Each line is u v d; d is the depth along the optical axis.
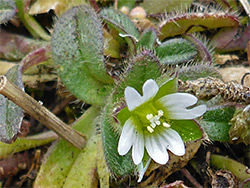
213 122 0.06
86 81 0.06
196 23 0.06
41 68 0.07
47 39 0.07
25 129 0.07
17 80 0.06
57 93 0.07
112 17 0.06
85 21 0.06
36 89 0.07
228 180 0.06
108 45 0.06
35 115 0.06
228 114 0.06
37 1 0.07
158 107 0.06
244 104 0.06
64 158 0.06
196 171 0.06
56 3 0.07
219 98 0.06
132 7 0.07
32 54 0.06
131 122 0.05
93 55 0.06
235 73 0.07
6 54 0.07
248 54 0.06
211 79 0.06
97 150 0.06
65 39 0.06
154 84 0.05
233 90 0.06
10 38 0.07
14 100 0.06
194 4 0.07
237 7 0.07
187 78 0.06
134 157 0.05
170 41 0.06
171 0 0.07
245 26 0.07
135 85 0.06
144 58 0.05
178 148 0.05
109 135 0.06
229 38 0.07
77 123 0.06
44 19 0.07
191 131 0.06
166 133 0.06
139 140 0.06
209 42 0.07
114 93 0.06
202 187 0.06
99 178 0.06
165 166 0.06
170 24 0.06
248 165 0.06
